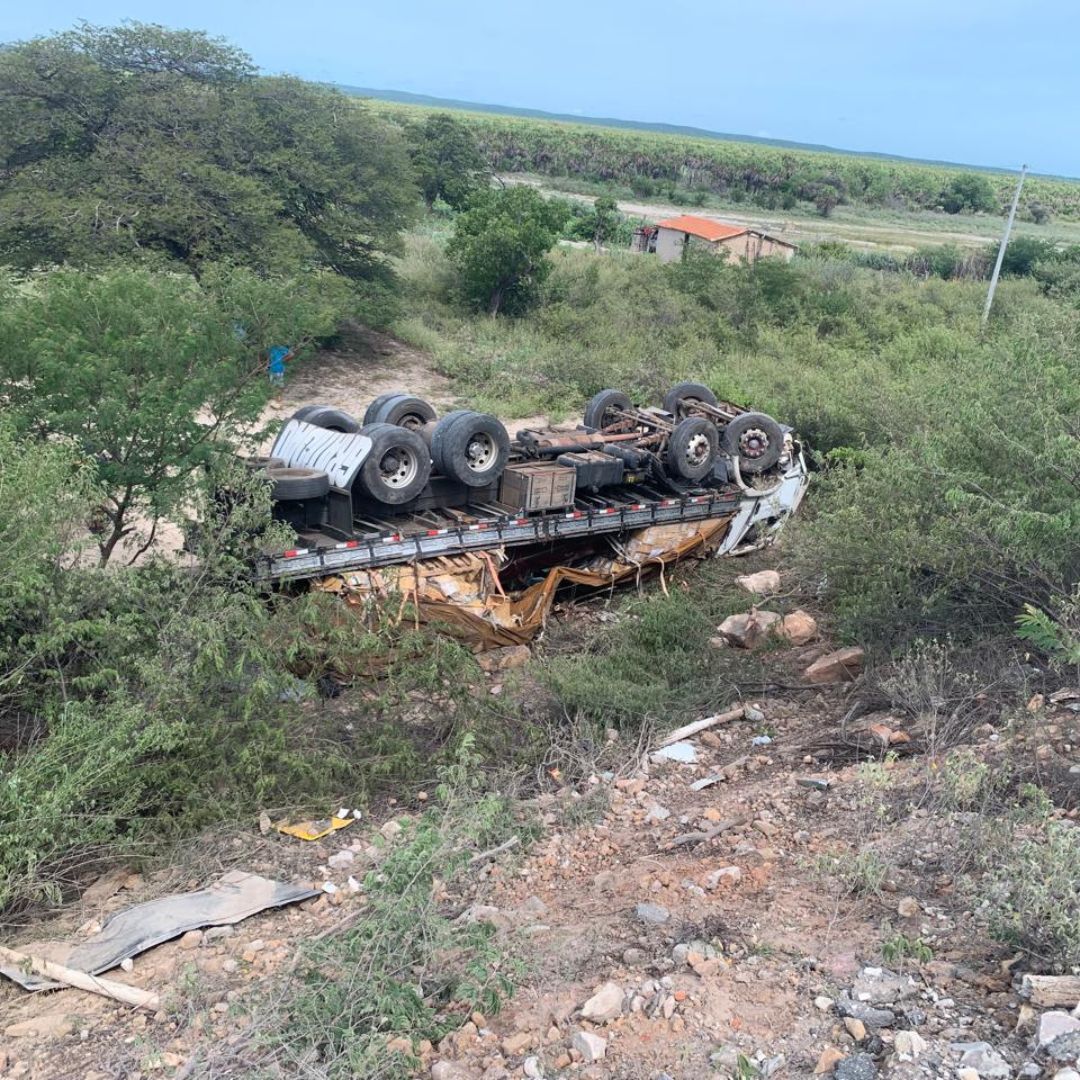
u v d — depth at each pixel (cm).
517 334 2620
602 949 454
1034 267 3891
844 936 443
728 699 823
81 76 2195
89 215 1961
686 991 410
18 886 521
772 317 2822
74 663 702
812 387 1752
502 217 2798
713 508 1191
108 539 938
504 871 557
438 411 2039
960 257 4431
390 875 454
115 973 476
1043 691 690
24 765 580
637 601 1060
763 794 628
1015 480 795
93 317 885
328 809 652
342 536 917
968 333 2352
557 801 655
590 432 1198
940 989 397
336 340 2397
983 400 840
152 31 2402
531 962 445
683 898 500
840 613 909
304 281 1761
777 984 412
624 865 561
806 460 1506
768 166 10425
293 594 877
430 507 1012
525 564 1096
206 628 668
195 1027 414
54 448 708
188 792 622
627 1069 369
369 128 2517
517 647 977
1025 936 416
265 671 697
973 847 489
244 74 2512
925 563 826
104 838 570
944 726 677
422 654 805
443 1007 420
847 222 9219
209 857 594
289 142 2409
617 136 13625
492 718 769
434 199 5775
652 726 774
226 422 935
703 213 8519
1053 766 578
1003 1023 371
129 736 603
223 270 1117
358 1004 399
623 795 663
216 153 2239
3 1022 438
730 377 2005
